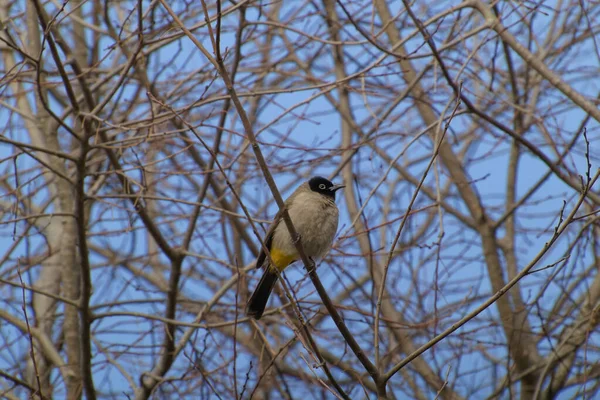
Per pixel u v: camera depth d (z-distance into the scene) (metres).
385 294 14.30
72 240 13.83
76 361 12.70
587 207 14.44
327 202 12.06
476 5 12.13
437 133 10.55
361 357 8.73
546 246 7.96
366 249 14.73
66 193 14.06
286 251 11.67
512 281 8.05
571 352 13.27
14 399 10.98
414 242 13.88
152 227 12.37
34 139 14.13
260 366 12.44
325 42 11.43
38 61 9.98
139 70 13.04
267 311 12.99
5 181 14.16
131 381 11.80
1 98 12.73
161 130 13.12
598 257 13.65
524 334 14.11
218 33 8.12
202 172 10.84
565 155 13.97
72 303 11.21
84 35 15.67
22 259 14.07
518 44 11.74
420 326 11.53
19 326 12.71
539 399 13.88
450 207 16.08
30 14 13.57
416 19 11.68
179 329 14.34
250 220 8.34
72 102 10.55
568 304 14.80
